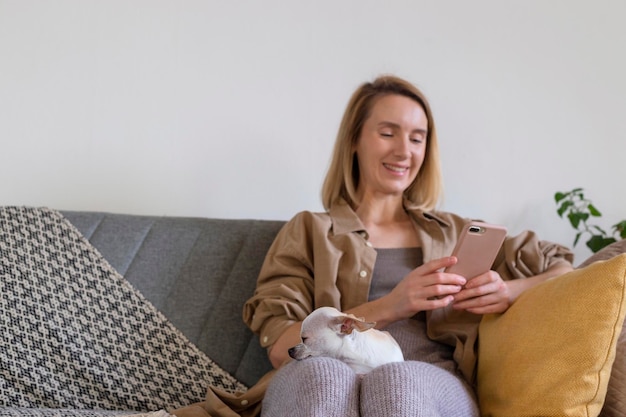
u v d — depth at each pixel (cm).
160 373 164
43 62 197
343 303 163
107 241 174
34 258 167
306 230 169
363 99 177
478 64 213
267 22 206
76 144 198
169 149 202
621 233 204
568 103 214
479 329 154
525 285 157
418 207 177
